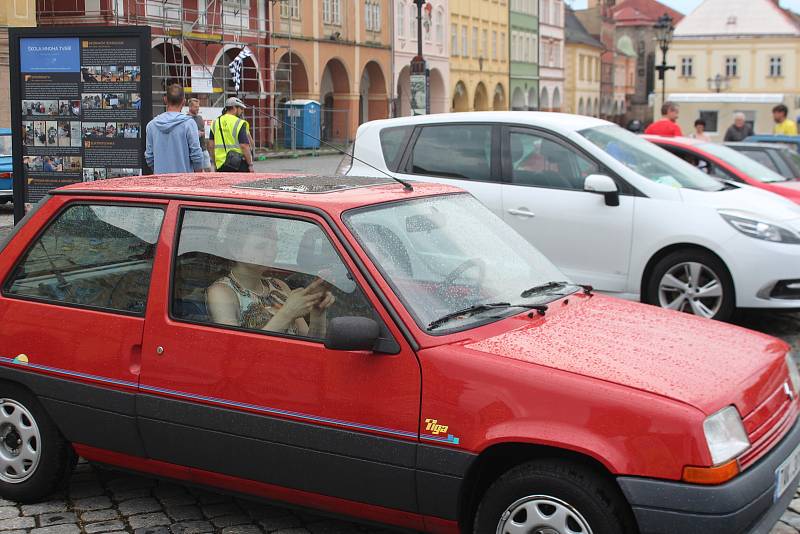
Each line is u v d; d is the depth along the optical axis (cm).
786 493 402
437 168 957
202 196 468
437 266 447
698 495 355
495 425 382
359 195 464
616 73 11925
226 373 441
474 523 398
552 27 9319
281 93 4350
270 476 436
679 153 1266
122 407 469
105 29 1120
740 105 3744
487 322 427
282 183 495
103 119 1145
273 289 441
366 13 5569
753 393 398
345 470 415
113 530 478
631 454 362
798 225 884
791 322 994
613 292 898
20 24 2955
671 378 386
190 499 518
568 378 379
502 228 520
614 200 889
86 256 493
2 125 2947
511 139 938
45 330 494
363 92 5862
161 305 463
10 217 1819
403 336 405
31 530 478
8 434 514
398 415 401
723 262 862
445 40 6781
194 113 1962
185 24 3719
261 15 4384
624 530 369
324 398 416
